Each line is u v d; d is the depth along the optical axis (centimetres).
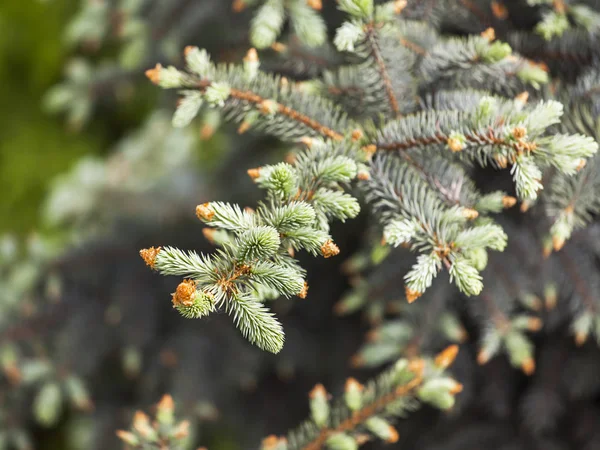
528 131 95
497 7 103
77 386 126
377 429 103
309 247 92
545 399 117
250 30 110
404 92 100
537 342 120
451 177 100
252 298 91
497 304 109
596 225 106
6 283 134
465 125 97
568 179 100
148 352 140
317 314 136
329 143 98
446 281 111
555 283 108
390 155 99
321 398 104
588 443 118
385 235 96
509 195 109
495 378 121
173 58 117
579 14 102
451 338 113
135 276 139
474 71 100
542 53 104
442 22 108
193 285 89
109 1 122
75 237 143
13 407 135
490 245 96
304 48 107
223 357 135
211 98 98
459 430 122
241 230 91
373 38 98
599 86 101
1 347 128
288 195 93
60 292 135
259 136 126
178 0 117
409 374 102
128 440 102
